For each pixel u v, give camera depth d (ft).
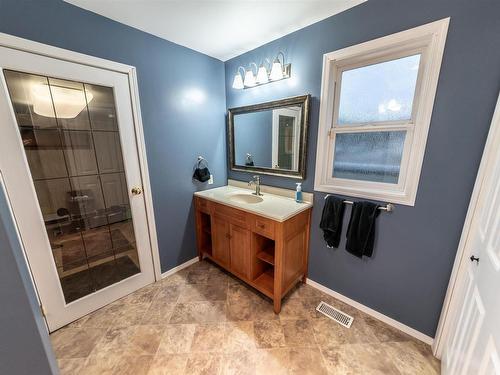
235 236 6.42
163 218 7.00
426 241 4.53
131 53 5.62
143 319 5.54
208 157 7.96
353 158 5.55
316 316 5.58
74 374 4.22
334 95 5.58
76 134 5.13
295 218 5.68
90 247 5.69
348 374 4.19
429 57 4.05
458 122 3.87
